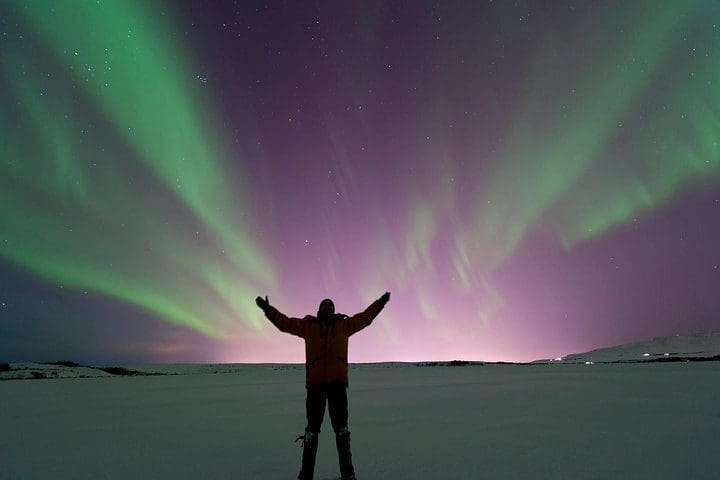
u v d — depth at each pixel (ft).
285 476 13.37
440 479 12.45
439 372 72.59
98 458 16.12
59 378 81.41
